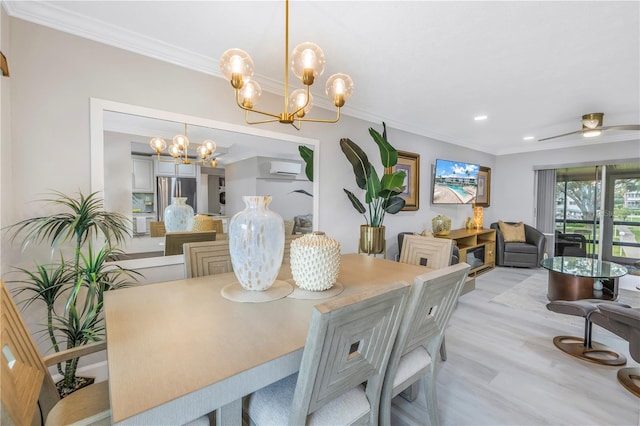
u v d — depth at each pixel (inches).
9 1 63.8
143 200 86.8
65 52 72.8
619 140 187.6
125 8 67.9
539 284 168.2
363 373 40.7
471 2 64.2
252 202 57.0
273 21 72.3
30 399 35.6
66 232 72.1
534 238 207.6
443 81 106.8
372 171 128.4
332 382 36.4
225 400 31.6
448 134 188.2
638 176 184.1
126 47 80.3
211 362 34.3
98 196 77.6
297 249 60.1
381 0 63.7
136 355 35.6
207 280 68.0
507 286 164.6
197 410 29.6
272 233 56.7
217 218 101.2
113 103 79.2
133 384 30.0
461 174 201.2
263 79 105.3
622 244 191.0
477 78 103.7
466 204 219.3
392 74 101.0
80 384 70.1
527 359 89.4
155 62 85.4
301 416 34.5
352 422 41.4
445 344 95.8
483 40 79.4
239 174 105.7
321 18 70.3
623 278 169.3
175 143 91.7
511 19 70.1
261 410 42.0
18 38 67.4
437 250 94.0
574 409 67.8
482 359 89.3
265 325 44.6
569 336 103.5
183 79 90.3
